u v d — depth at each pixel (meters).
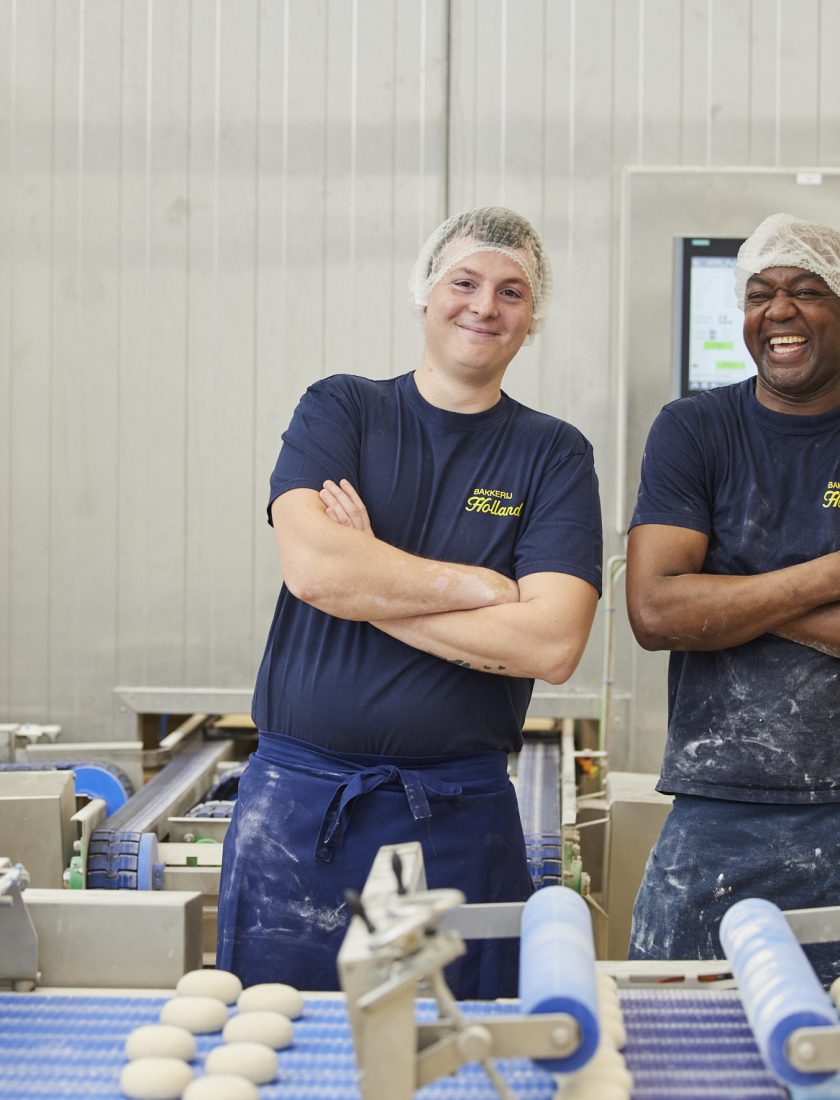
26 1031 1.35
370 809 1.90
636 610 2.05
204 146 3.57
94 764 3.21
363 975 1.00
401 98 3.55
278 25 3.54
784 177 3.50
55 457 3.64
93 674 3.67
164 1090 1.19
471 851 1.93
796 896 2.00
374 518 1.99
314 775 1.93
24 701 3.69
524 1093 1.19
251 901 1.94
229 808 2.91
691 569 2.05
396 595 1.88
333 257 3.58
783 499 2.05
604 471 3.59
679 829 2.06
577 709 3.57
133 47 3.56
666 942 2.03
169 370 3.61
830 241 1.99
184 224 3.59
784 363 2.00
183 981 1.47
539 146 3.54
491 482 2.00
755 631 1.97
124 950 1.52
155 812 2.71
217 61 3.55
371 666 1.93
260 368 3.61
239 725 3.89
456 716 1.93
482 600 1.90
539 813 2.72
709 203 3.51
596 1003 1.07
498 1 3.52
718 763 2.02
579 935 1.22
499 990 1.90
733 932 1.29
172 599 3.65
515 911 1.43
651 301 3.53
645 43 3.51
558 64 3.53
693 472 2.07
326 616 1.96
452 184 3.57
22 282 3.61
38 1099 1.19
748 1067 1.25
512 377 3.59
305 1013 1.42
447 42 3.53
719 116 3.52
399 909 1.02
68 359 3.62
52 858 2.38
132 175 3.58
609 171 3.54
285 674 1.97
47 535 3.65
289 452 2.03
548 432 2.03
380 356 3.60
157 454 3.63
